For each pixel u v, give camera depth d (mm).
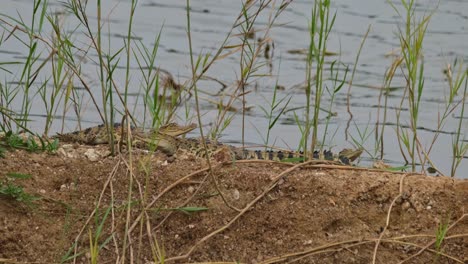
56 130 14648
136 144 11133
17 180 9867
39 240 9367
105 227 9594
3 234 9297
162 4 23453
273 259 9406
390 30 21906
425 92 18594
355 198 10031
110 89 10664
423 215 9969
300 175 10203
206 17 22438
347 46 20797
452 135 16188
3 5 21172
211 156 11266
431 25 22188
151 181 10070
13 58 17938
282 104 17375
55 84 12242
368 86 18812
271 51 19844
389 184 10211
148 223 9359
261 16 22422
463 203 10062
